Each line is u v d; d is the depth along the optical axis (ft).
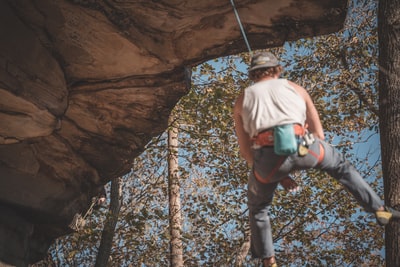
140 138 28.91
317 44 47.14
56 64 23.71
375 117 48.60
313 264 50.37
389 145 21.95
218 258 50.21
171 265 48.70
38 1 22.04
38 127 23.89
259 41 24.07
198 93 47.14
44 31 22.81
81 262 51.47
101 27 23.16
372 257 51.39
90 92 25.94
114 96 26.30
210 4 22.58
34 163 27.25
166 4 22.52
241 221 49.37
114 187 49.32
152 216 46.11
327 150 12.81
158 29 23.59
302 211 50.31
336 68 47.73
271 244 13.51
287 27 23.48
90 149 28.76
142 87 25.84
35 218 29.01
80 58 24.16
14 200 27.22
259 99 12.84
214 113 44.47
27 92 22.45
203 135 45.93
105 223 45.06
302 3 22.43
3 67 21.43
